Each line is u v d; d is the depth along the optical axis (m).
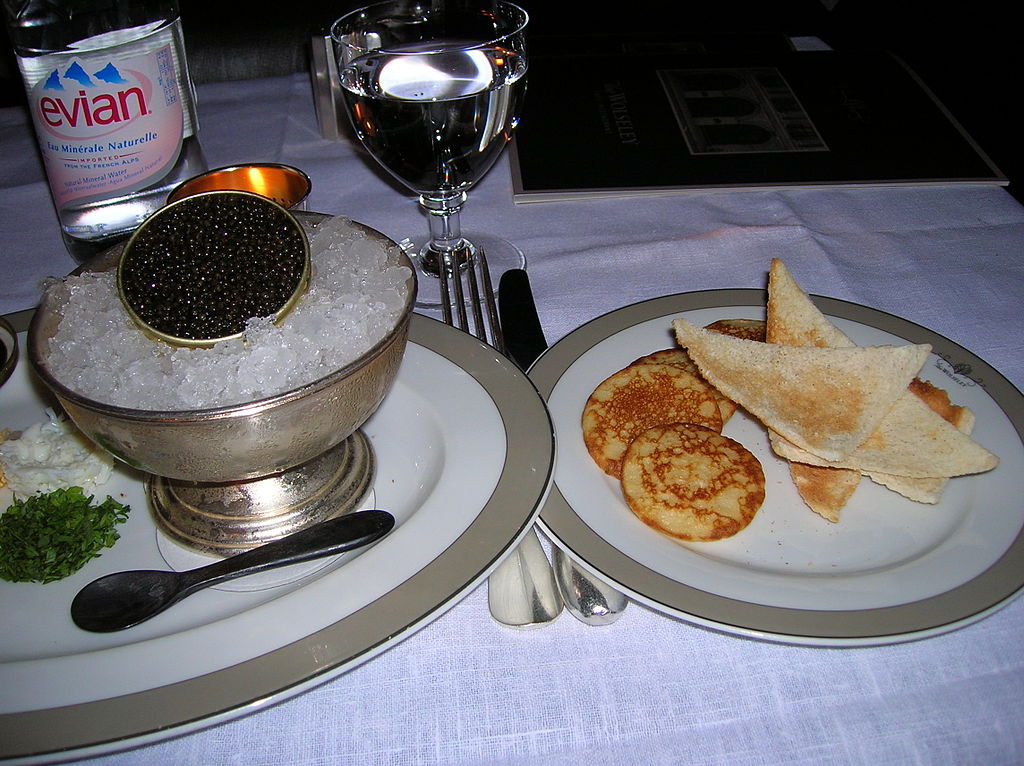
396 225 1.05
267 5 1.58
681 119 1.21
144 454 0.53
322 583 0.54
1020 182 1.91
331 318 0.57
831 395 0.66
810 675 0.52
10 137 1.26
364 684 0.53
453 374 0.73
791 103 1.24
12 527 0.62
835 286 0.91
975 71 2.43
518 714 0.51
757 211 1.05
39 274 0.95
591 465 0.66
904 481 0.63
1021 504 0.60
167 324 0.57
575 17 2.81
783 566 0.59
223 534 0.64
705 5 2.94
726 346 0.70
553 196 1.08
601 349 0.77
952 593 0.54
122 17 1.09
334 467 0.68
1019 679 0.52
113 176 0.89
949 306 0.88
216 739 0.50
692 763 0.49
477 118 0.86
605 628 0.56
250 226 0.62
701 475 0.63
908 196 1.06
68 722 0.47
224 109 1.32
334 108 1.19
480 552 0.56
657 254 0.98
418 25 1.06
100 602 0.57
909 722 0.50
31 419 0.76
